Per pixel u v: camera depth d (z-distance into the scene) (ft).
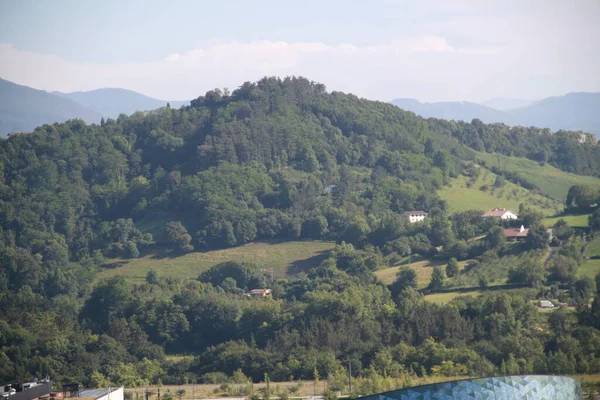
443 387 563.48
